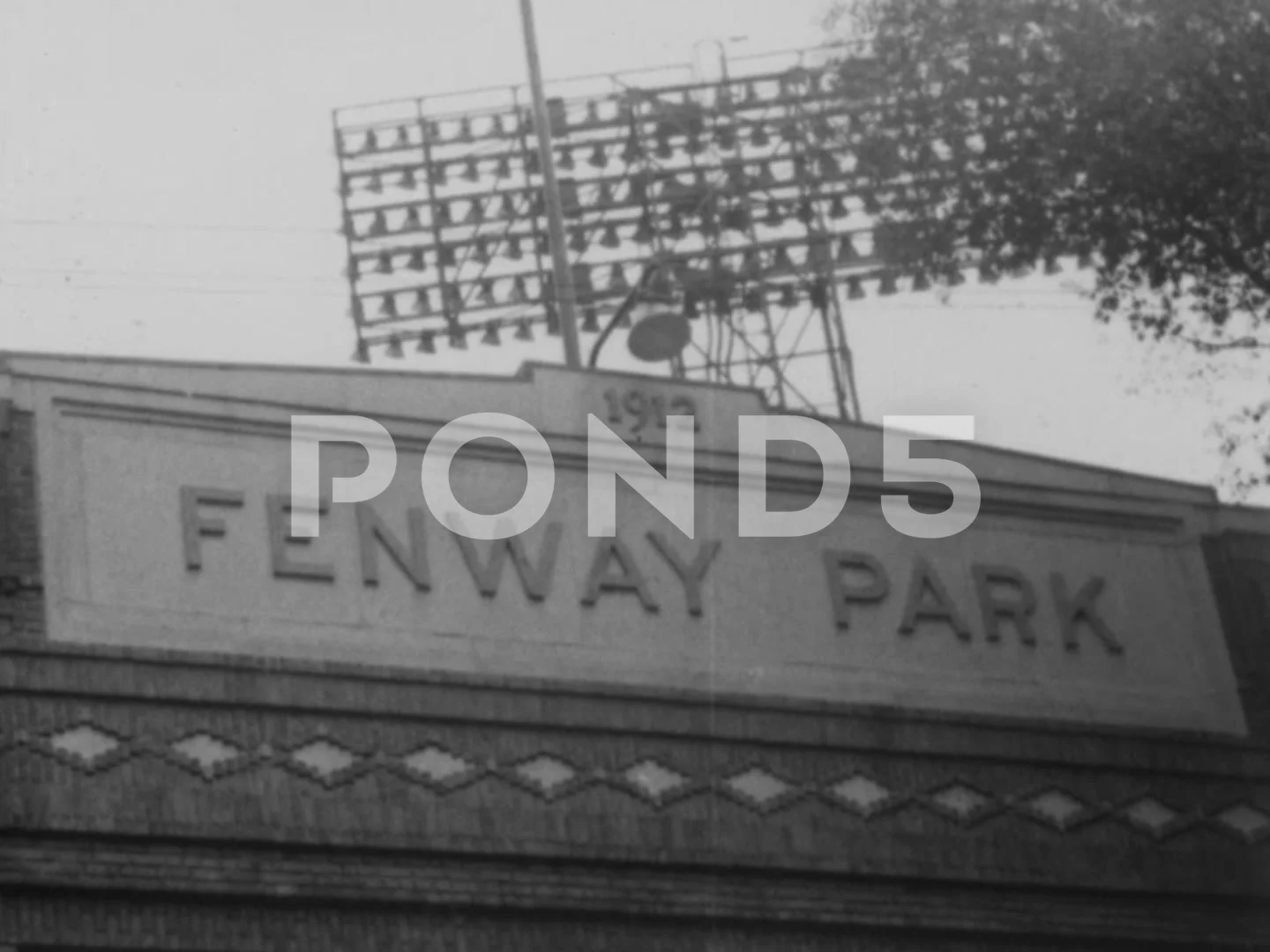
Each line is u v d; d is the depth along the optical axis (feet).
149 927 71.31
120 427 77.61
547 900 76.02
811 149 122.52
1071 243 102.78
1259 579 92.38
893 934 80.74
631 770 79.00
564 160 128.57
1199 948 84.94
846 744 82.64
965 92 104.99
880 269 112.98
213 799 73.26
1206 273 100.01
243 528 77.82
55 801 71.46
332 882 73.61
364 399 81.20
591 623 81.15
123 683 73.77
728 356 118.42
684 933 77.87
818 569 85.56
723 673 82.07
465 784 76.48
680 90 126.82
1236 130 97.19
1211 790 87.51
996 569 88.48
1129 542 91.35
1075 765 85.87
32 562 74.49
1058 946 83.05
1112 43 99.81
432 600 79.25
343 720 75.97
